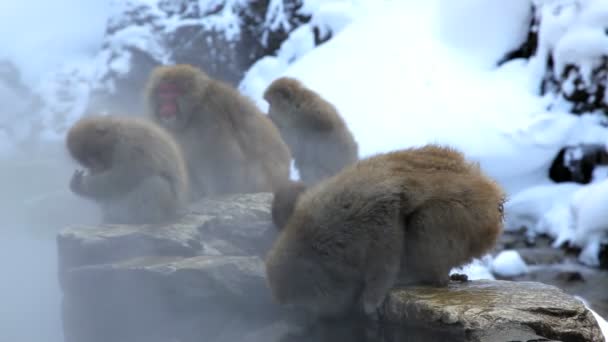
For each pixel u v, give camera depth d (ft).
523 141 73.92
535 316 27.78
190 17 95.04
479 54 82.23
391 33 84.33
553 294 30.25
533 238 70.95
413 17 85.15
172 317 37.06
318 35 89.20
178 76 48.06
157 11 95.76
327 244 30.22
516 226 72.84
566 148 73.82
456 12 84.07
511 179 74.02
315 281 30.66
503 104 76.59
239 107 49.96
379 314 30.48
